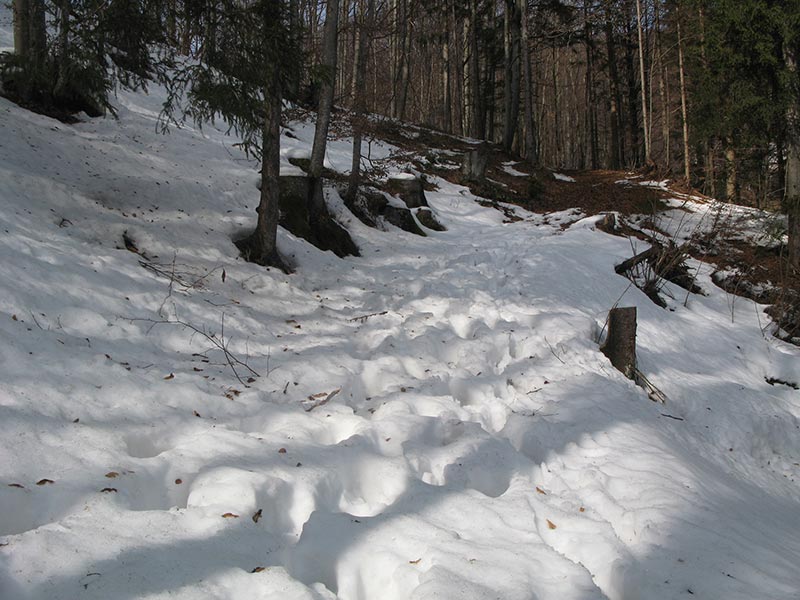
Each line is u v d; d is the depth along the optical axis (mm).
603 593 2395
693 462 4172
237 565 2180
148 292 5379
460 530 2689
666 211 15180
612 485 3422
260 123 6824
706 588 2379
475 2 25734
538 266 9422
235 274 6750
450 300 7477
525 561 2416
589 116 29734
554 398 4918
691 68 12680
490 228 13688
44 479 2529
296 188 9430
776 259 11773
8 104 8492
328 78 7016
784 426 6305
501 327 6836
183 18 5770
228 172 9531
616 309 6555
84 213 6562
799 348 8672
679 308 9258
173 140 10289
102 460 2758
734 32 10922
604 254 10211
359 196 11977
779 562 2695
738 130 11930
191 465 2898
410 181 13820
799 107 10461
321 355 5148
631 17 24844
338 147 15930
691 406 6266
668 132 23906
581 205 16312
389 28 13562
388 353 5547
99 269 5398
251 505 2602
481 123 25891
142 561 2076
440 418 4066
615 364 6441
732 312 9414
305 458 3133
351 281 8227
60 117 9242
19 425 2846
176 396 3729
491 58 29516
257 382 4395
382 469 3201
